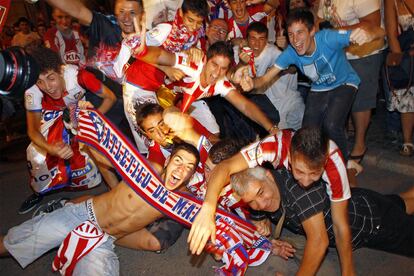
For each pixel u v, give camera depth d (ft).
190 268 10.11
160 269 10.17
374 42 12.11
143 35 9.74
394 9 12.23
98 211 9.64
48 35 18.85
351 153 13.30
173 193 9.30
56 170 12.69
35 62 7.38
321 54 10.45
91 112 9.69
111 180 10.97
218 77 9.84
